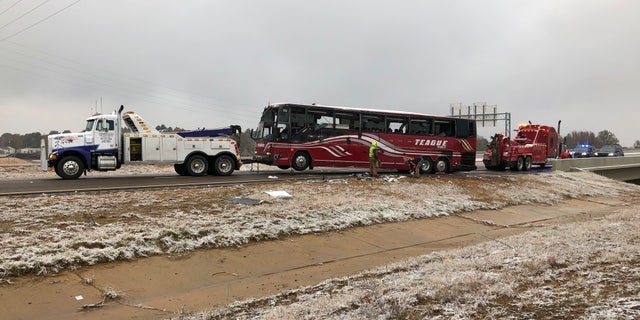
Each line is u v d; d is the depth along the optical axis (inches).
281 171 1067.9
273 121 935.0
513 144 1312.7
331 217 532.4
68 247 339.0
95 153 806.5
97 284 304.3
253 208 510.3
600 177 1315.2
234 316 243.4
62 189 611.2
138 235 375.9
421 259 370.3
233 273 360.2
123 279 317.7
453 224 613.3
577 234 421.1
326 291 286.2
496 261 310.8
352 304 231.3
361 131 1004.6
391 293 240.8
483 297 220.4
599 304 199.3
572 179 1179.3
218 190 621.3
